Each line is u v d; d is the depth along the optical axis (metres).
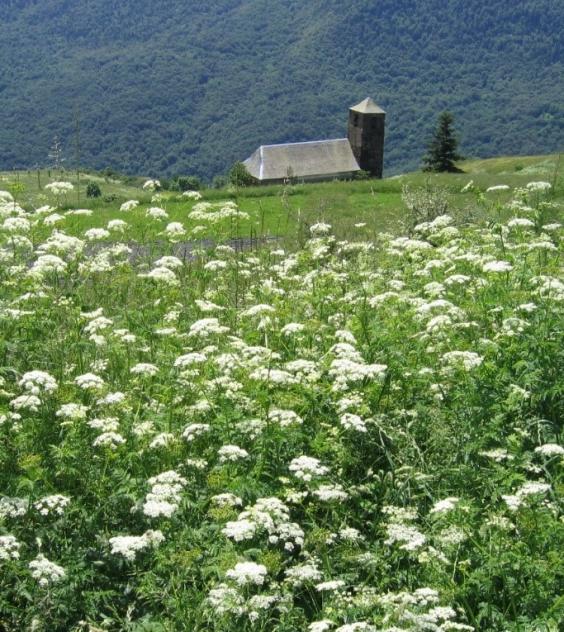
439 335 8.62
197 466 6.93
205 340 9.38
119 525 6.75
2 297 10.12
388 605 5.48
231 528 5.90
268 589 6.18
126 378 8.57
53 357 8.73
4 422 7.20
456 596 6.08
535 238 11.47
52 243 10.44
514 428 7.70
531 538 6.21
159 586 6.07
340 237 18.58
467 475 7.28
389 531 6.33
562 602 5.77
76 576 6.12
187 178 84.75
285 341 9.46
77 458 7.00
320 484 6.94
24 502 6.39
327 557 6.20
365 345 8.91
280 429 7.25
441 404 8.20
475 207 18.92
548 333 8.62
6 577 6.14
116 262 11.72
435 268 11.19
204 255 12.80
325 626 5.27
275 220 25.64
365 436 7.77
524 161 93.12
